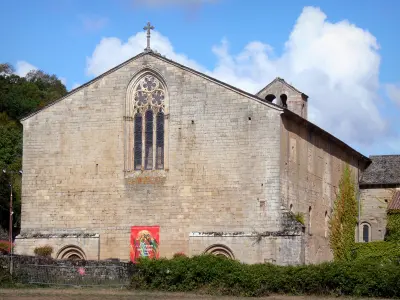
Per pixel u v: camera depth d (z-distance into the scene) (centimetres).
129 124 6291
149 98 6272
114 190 6234
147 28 6391
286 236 5675
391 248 7188
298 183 6203
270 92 7450
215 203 5947
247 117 5941
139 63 6309
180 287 4812
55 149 6431
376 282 4634
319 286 4697
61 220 6331
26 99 12269
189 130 6091
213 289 4725
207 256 4916
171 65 6212
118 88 6341
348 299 4506
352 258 7375
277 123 5853
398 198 7450
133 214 6159
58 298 4347
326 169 6981
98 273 5094
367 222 7900
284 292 4728
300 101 7362
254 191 5847
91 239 6206
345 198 7500
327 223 6950
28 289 4831
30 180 6456
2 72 13550
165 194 6094
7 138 10356
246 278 4700
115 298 4381
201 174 6016
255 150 5888
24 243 6362
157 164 6188
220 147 5988
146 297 4447
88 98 6406
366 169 8256
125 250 6131
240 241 5809
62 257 6272
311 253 6388
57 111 6469
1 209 9275
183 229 6003
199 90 6100
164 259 4988
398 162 8238
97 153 6322
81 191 6316
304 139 6400
